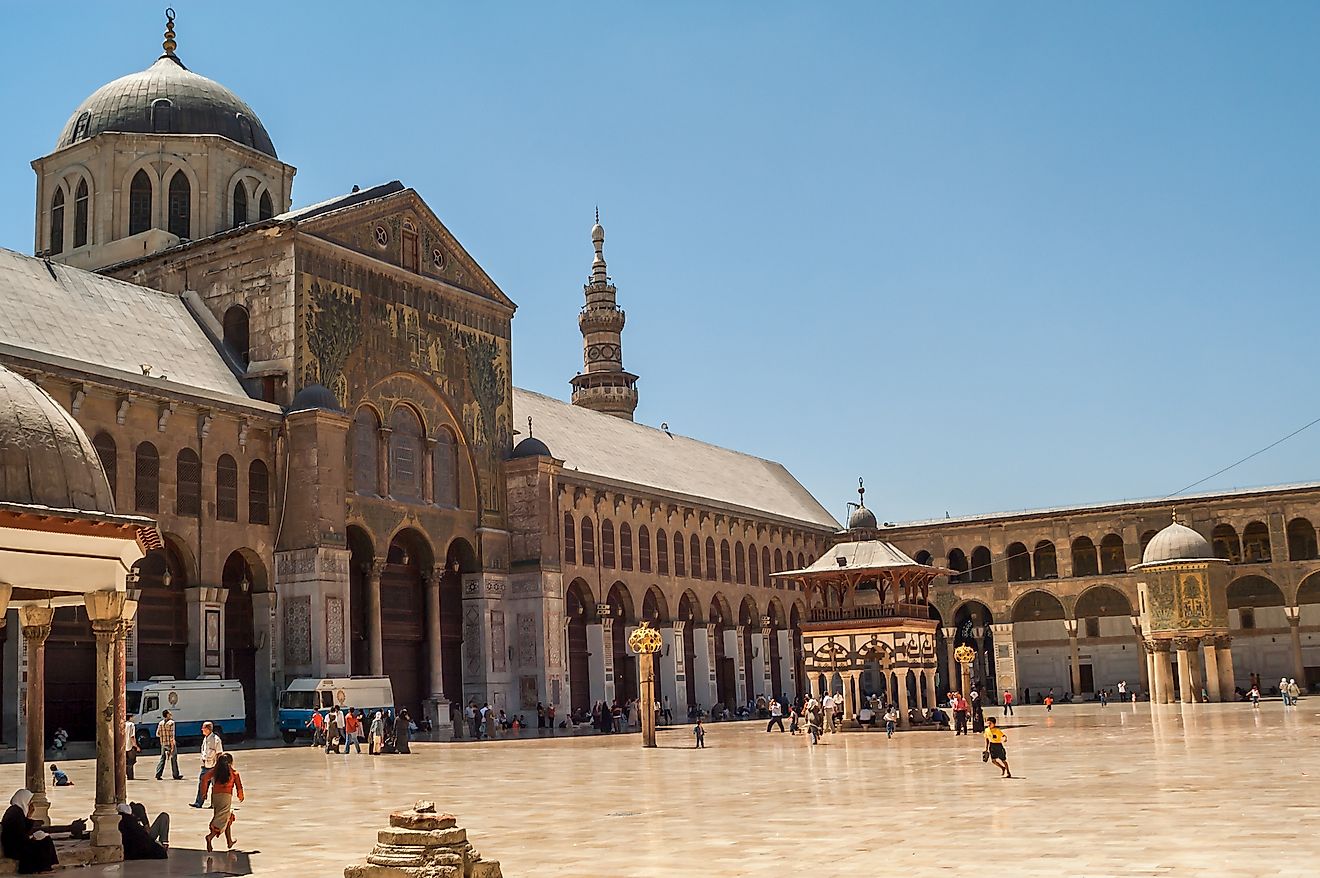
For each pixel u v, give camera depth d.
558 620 67.56
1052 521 94.44
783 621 94.00
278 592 54.53
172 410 50.62
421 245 65.38
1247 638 91.06
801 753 42.28
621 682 76.81
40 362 45.16
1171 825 19.77
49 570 17.80
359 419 60.12
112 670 19.00
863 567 58.72
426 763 40.47
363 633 59.12
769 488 102.88
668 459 91.19
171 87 67.31
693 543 84.38
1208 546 78.25
